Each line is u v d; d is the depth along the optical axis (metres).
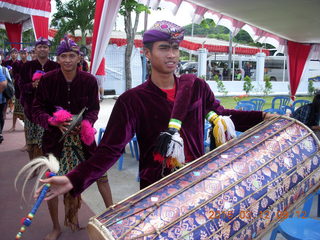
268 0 5.94
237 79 23.64
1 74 4.98
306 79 21.75
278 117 2.12
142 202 1.59
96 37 5.41
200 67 20.02
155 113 1.80
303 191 1.94
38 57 4.29
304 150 1.97
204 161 1.78
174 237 1.44
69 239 3.09
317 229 2.17
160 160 1.72
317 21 7.49
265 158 1.82
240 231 1.61
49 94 3.01
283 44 10.47
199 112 1.91
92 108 3.08
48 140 2.93
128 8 9.93
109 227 1.48
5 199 3.98
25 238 3.14
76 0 14.58
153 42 1.75
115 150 1.75
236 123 2.16
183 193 1.59
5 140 7.01
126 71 11.52
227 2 6.24
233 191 1.63
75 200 3.06
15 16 13.85
